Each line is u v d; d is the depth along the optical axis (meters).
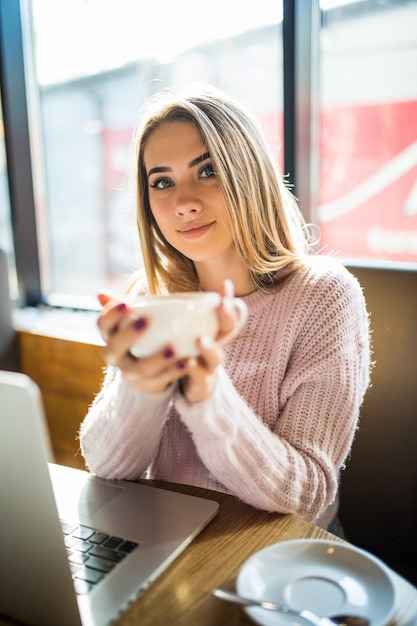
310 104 1.71
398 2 1.97
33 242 2.47
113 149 2.65
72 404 2.10
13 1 2.29
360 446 1.24
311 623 0.59
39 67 2.40
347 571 0.67
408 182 2.21
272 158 1.13
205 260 1.12
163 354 0.61
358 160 2.19
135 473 0.93
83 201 2.66
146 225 1.21
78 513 0.81
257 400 1.07
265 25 2.05
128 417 0.85
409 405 1.19
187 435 1.08
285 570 0.67
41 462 0.56
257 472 0.81
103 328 0.63
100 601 0.63
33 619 0.64
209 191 1.05
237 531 0.77
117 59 2.38
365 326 1.10
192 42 2.21
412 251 2.28
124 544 0.73
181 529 0.76
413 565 1.21
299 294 1.08
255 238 1.10
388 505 1.23
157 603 0.63
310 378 1.01
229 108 1.08
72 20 2.34
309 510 0.89
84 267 2.74
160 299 0.64
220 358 0.64
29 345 2.16
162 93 1.22
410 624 0.59
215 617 0.61
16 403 0.55
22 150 2.39
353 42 1.98
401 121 2.12
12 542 0.62
